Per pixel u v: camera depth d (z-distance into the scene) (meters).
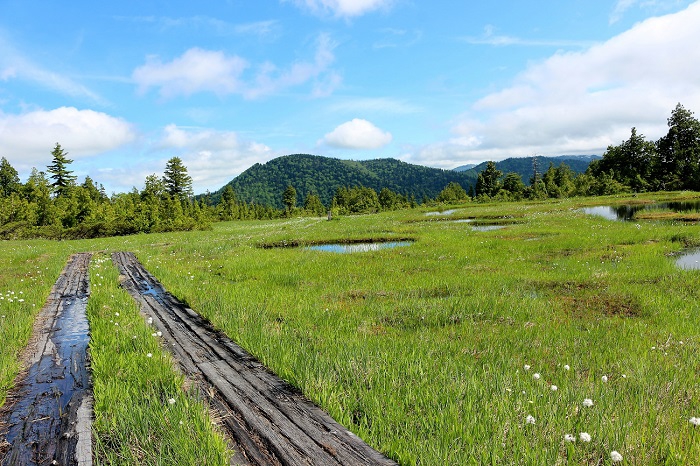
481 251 18.23
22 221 41.56
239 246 23.72
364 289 12.06
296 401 4.96
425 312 9.30
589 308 9.53
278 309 9.70
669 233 19.50
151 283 13.32
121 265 17.52
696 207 36.34
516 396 4.71
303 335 7.47
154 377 5.52
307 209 100.31
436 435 3.98
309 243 25.05
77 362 6.55
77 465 3.86
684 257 15.29
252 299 10.70
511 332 7.84
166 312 9.45
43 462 3.94
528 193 81.38
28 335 7.88
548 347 6.90
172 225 42.50
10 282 13.43
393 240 25.06
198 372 5.95
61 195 61.22
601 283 11.52
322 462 3.73
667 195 54.28
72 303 10.75
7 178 70.06
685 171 68.81
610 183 69.00
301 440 4.10
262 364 6.21
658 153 73.81
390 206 93.94
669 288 10.70
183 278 13.88
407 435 4.04
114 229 40.16
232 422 4.51
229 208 82.62
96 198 71.06
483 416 4.29
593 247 17.64
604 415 4.21
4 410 4.99
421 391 4.92
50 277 14.45
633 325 8.00
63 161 64.38
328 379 5.36
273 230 35.81
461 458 3.59
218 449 3.78
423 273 14.16
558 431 3.97
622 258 14.92
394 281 13.06
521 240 21.00
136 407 4.57
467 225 32.09
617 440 3.76
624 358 6.13
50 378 5.94
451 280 12.70
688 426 4.01
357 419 4.61
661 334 7.34
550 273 13.25
